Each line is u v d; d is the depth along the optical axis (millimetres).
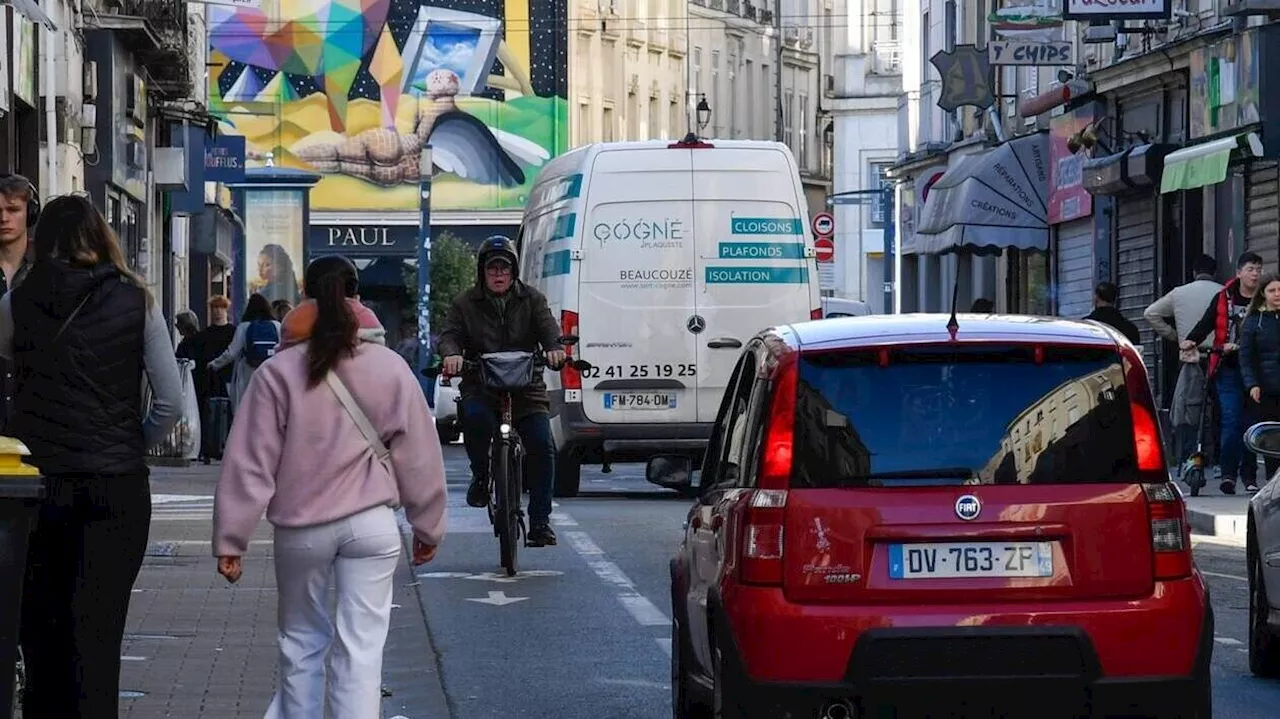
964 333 14133
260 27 129750
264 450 14133
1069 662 13555
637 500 39031
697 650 15211
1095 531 13719
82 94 57719
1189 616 13680
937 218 71750
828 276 127688
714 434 16297
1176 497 13891
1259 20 52469
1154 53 57156
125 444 14453
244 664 19531
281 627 14328
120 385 14453
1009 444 13883
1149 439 13953
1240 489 39781
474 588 25328
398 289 126562
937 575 13664
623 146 38344
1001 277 79125
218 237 94438
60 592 14672
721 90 155000
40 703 14719
